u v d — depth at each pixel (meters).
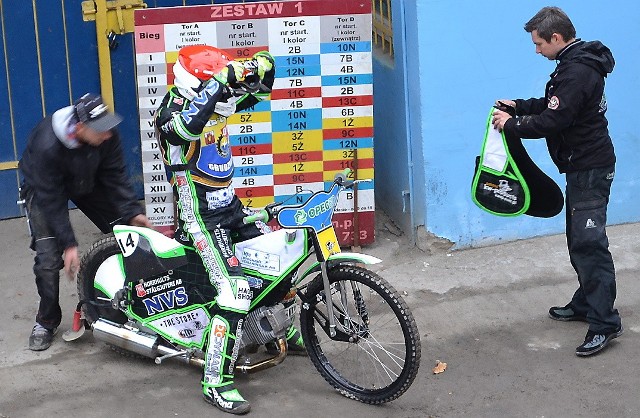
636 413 4.60
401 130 6.34
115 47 6.61
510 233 6.38
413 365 4.47
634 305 5.61
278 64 5.90
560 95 4.80
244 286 4.55
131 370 5.02
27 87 6.54
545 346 5.23
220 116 4.50
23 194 5.00
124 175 5.04
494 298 5.74
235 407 4.59
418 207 6.28
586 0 6.15
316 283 4.71
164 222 6.00
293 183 6.09
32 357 5.12
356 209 6.19
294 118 5.99
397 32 6.18
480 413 4.62
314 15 5.87
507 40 6.04
